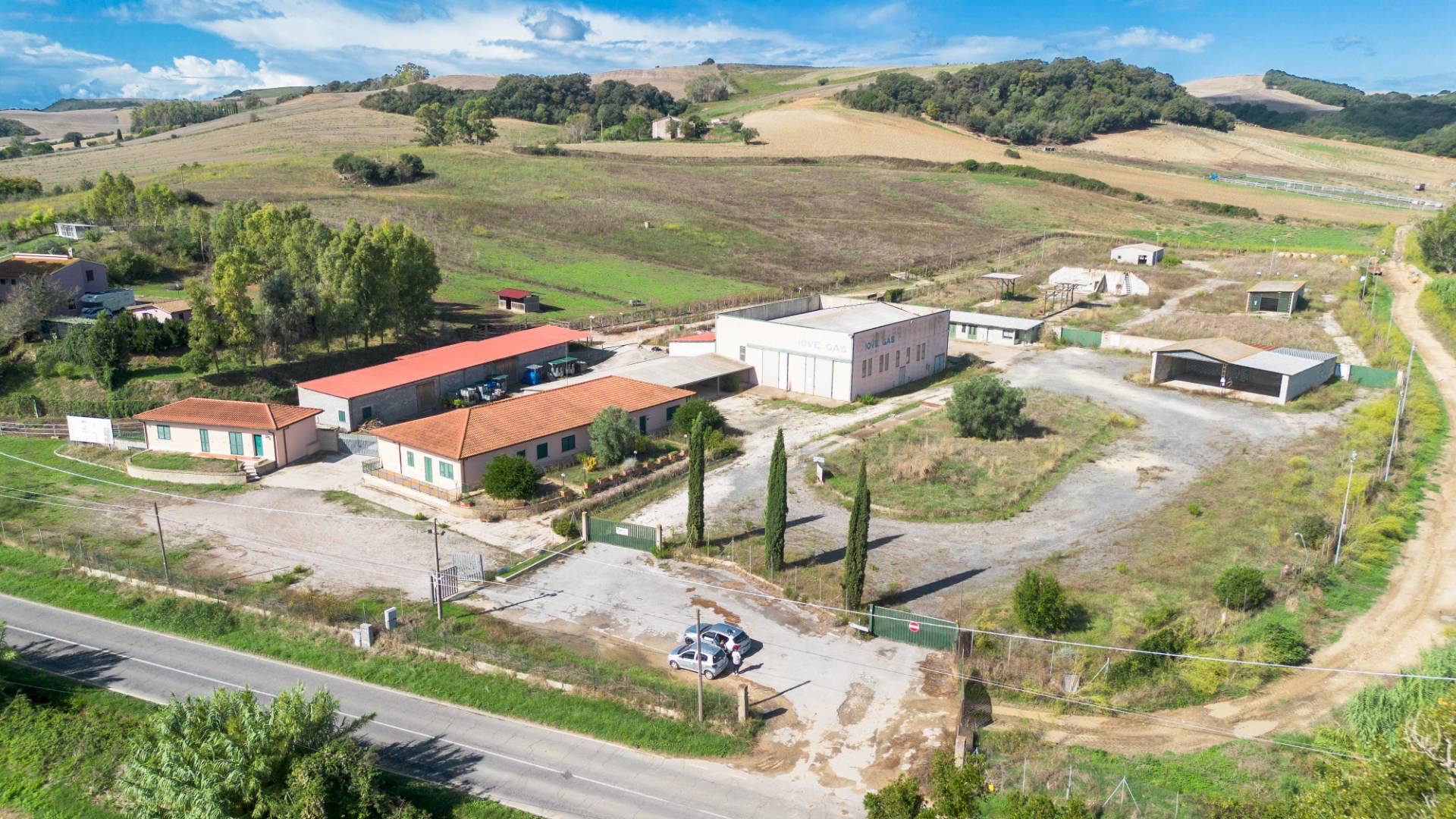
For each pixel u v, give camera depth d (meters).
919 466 61.16
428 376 75.69
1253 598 42.47
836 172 190.00
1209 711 35.50
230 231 104.06
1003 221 163.75
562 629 42.53
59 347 76.00
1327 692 36.34
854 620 42.34
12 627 43.62
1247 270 129.00
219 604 44.69
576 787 32.16
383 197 149.12
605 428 62.31
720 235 145.62
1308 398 76.69
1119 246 148.00
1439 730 23.70
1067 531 52.59
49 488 60.50
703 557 49.28
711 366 82.75
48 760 33.84
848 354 78.19
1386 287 112.81
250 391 74.75
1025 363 92.81
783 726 35.41
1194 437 69.00
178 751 29.41
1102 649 38.97
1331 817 24.05
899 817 28.94
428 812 30.28
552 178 170.50
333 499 58.59
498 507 55.44
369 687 38.50
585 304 111.50
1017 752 32.97
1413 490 56.66
